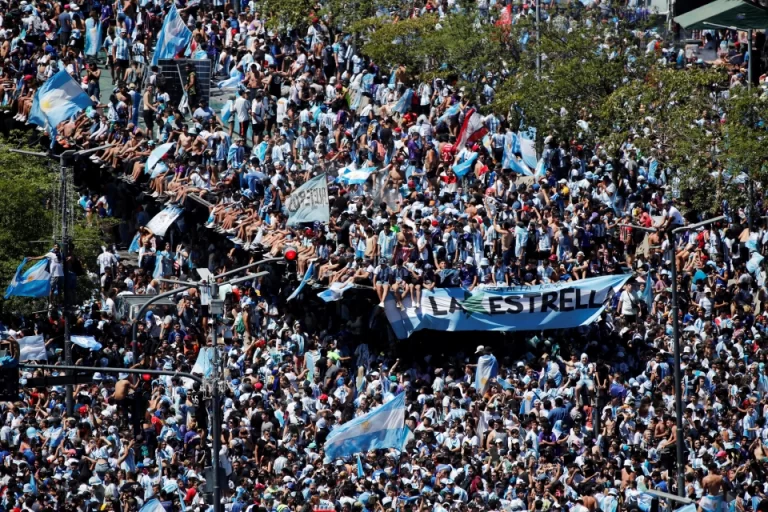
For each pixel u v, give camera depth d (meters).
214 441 165.12
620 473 183.50
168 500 178.50
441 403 199.75
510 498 180.62
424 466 183.62
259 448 192.88
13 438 194.38
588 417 198.25
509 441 189.62
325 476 180.50
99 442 189.62
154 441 196.50
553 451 190.12
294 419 199.38
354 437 182.25
